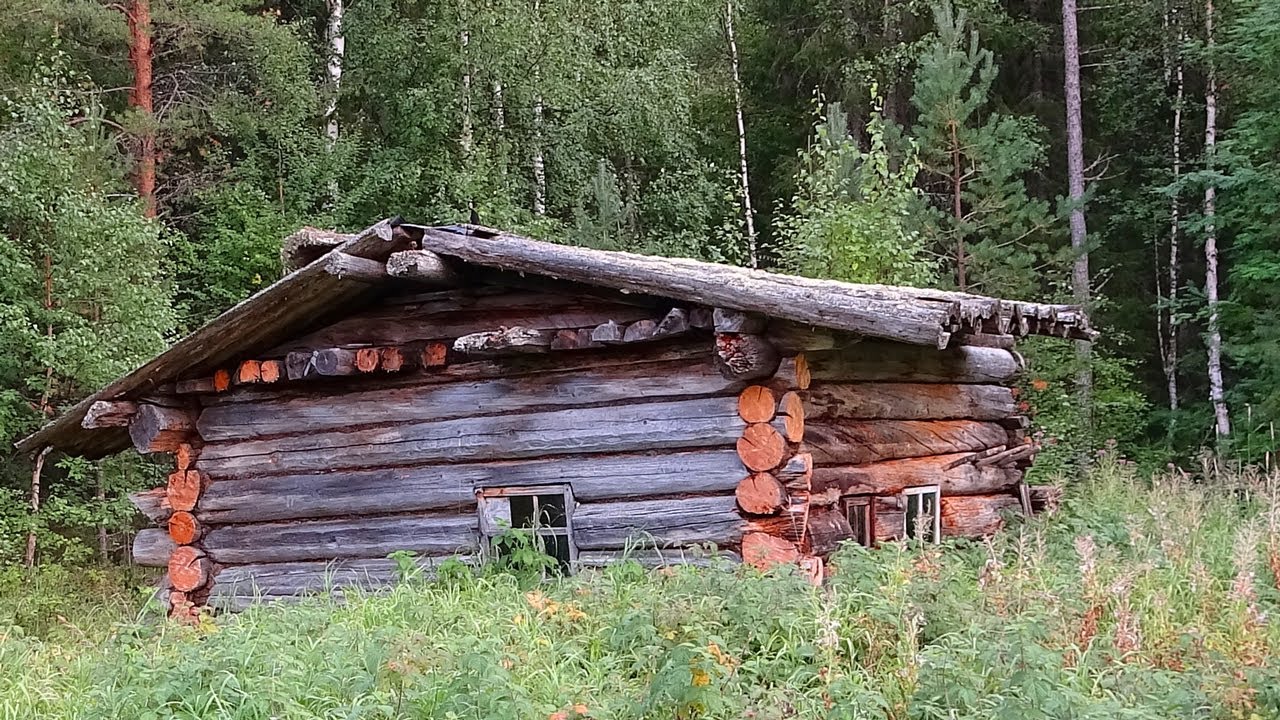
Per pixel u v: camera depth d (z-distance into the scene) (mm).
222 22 16906
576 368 8227
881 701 4949
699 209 21766
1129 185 22250
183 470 9648
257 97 19547
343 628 6434
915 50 20688
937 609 5941
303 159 19406
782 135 24297
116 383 9383
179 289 18500
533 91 20562
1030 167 18078
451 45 20250
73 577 13906
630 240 20547
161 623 8414
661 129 21688
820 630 5562
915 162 15836
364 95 21281
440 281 8250
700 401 7734
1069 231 18094
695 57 24469
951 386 9703
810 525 7605
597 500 8078
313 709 5336
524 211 19969
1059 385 16031
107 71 18859
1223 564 8086
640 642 6016
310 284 8320
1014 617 6047
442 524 8672
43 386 14148
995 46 21344
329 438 9141
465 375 8664
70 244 13977
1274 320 16031
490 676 4980
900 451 8898
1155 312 22109
